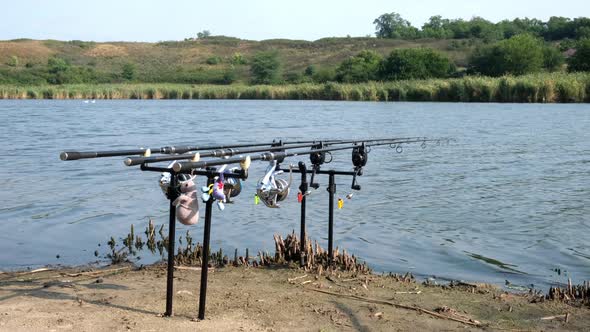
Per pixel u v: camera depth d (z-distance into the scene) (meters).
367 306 6.61
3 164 17.86
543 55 78.00
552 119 35.56
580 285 7.73
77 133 27.94
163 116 39.62
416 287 7.45
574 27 119.56
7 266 8.35
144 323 5.77
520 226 11.03
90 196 13.26
